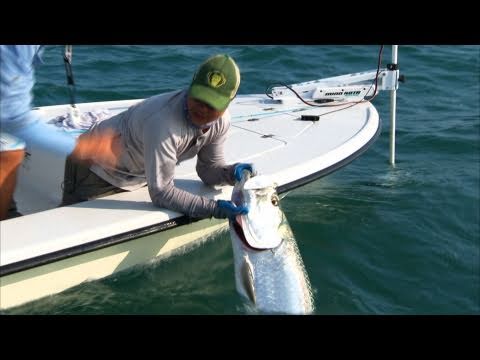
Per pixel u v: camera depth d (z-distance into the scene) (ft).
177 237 8.73
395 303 8.90
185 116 7.43
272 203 8.13
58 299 7.89
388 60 20.20
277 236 8.03
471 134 15.10
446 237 10.64
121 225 7.86
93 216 7.97
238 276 8.00
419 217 11.10
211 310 8.14
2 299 7.42
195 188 8.87
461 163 13.58
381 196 11.75
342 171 12.83
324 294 8.81
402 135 15.01
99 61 18.34
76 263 7.80
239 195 8.14
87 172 8.30
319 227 10.39
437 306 8.93
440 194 12.01
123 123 7.91
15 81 7.41
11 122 7.76
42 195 9.34
